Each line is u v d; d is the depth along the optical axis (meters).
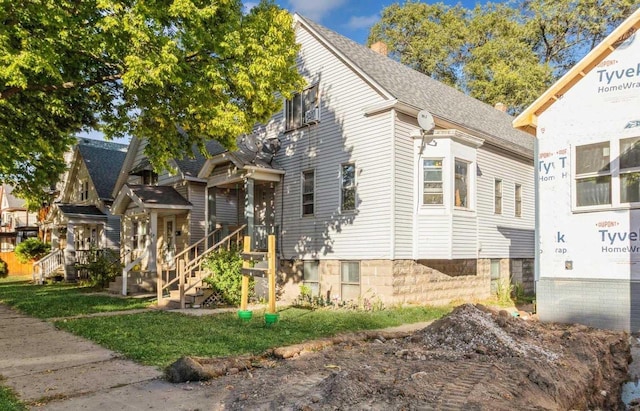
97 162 28.25
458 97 19.94
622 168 9.53
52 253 24.64
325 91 15.13
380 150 13.35
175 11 9.02
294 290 15.70
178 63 9.50
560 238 10.24
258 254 10.33
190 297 13.36
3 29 7.66
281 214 16.44
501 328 7.93
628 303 9.28
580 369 6.20
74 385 5.48
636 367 7.51
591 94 10.01
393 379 4.97
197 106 10.27
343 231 14.25
